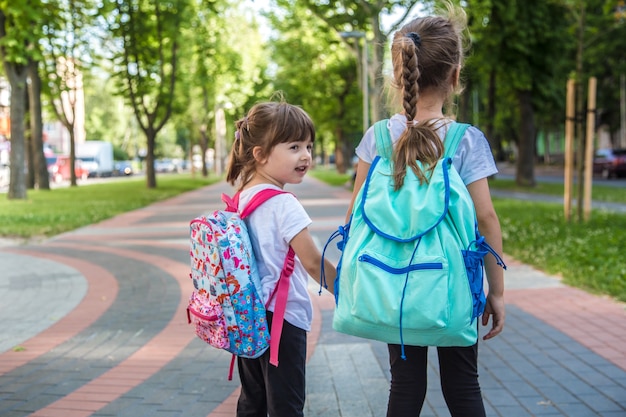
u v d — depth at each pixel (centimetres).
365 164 242
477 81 2725
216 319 232
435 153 223
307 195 2516
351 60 3672
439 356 239
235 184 265
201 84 3516
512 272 804
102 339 531
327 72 3784
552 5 2295
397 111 251
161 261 949
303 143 249
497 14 2281
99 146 5919
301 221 238
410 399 231
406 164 221
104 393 404
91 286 764
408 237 209
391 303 203
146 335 541
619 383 404
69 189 2953
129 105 3033
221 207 1992
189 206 2056
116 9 2677
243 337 233
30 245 1154
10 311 639
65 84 3031
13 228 1335
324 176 4506
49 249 1097
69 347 508
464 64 252
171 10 2686
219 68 3797
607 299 639
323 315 603
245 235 238
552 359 454
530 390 395
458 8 255
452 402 236
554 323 552
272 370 244
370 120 2380
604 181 3188
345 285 218
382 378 424
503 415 358
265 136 245
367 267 209
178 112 3434
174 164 7688
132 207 1947
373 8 1783
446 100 245
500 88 2786
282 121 244
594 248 870
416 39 232
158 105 3017
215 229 231
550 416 355
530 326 545
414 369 232
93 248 1102
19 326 578
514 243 1001
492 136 2711
